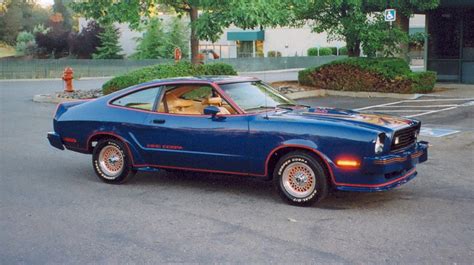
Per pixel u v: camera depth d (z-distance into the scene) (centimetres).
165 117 814
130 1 2073
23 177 917
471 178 873
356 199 757
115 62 4038
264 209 716
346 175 688
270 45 5616
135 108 848
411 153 726
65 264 542
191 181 878
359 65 2142
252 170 754
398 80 2062
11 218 691
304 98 2108
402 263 532
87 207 738
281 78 3472
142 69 2002
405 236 607
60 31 5756
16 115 1720
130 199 776
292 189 732
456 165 964
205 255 559
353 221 661
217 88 791
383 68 2095
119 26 5375
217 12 1988
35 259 556
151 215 698
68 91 2258
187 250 574
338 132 690
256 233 623
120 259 552
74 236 622
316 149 698
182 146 796
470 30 2458
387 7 2253
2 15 6294
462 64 2491
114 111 860
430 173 907
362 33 2183
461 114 1580
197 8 2189
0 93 2520
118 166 859
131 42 5409
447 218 670
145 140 827
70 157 1083
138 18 2094
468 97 1978
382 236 608
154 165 830
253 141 743
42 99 2142
